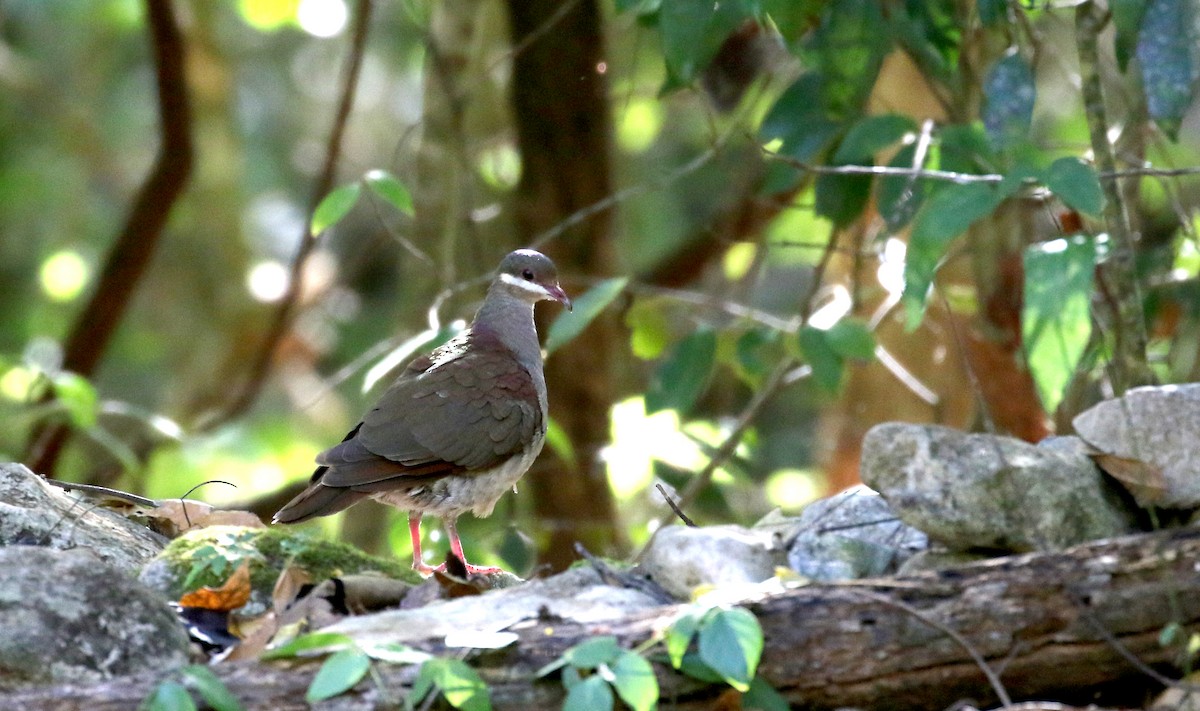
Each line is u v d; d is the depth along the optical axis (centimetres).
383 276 2534
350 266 2003
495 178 1631
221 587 829
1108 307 1136
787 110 1162
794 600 707
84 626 722
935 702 702
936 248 826
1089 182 799
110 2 2312
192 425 1934
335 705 682
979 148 1094
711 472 1299
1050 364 782
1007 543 796
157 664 726
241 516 1027
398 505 995
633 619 719
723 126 1548
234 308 2188
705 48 1070
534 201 1539
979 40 1250
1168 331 1420
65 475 1947
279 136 2695
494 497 1028
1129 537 714
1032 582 699
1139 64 959
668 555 814
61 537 925
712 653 666
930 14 1106
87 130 2469
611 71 1661
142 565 933
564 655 683
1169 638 673
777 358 1571
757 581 800
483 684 678
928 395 1318
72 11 2320
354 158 2680
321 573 889
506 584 983
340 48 2680
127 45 2614
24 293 2494
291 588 830
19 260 2502
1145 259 1262
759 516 1712
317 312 2347
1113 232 973
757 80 1528
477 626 741
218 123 2211
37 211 2484
